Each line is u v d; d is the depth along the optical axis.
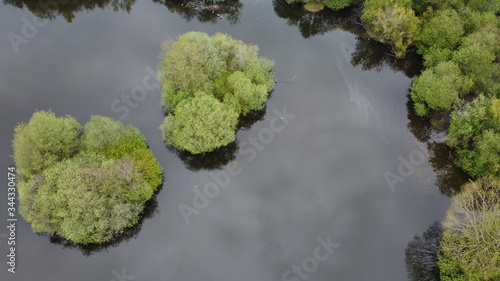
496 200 65.81
